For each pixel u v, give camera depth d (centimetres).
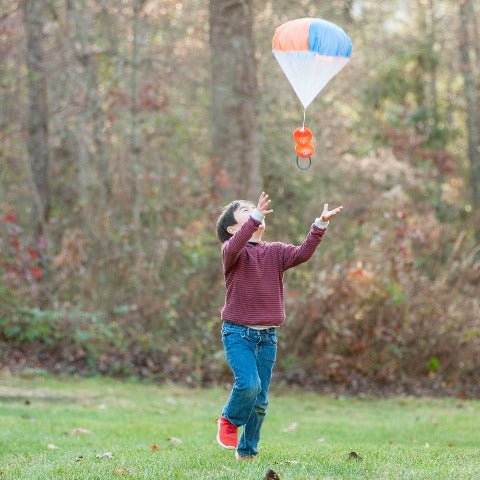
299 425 2319
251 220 1267
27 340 3328
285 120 4438
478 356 3397
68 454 1541
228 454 1476
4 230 3481
